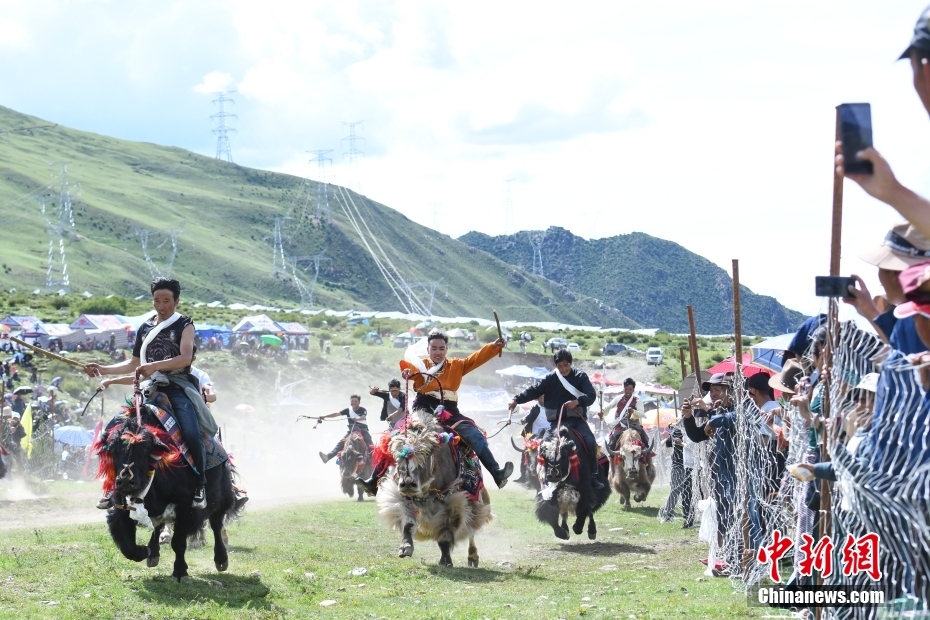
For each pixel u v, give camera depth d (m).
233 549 13.95
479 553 15.29
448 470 13.14
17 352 64.38
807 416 8.19
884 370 5.52
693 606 9.77
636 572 12.91
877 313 6.16
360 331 112.50
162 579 10.62
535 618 9.28
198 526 10.74
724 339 109.75
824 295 6.19
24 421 26.83
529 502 23.08
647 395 50.78
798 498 8.73
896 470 5.36
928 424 5.25
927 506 5.18
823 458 6.68
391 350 96.25
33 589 9.97
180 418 10.52
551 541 16.88
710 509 12.30
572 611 9.54
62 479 30.30
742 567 11.23
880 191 4.58
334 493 28.84
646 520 20.31
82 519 19.41
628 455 22.23
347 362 87.88
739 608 9.59
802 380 8.57
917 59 4.46
